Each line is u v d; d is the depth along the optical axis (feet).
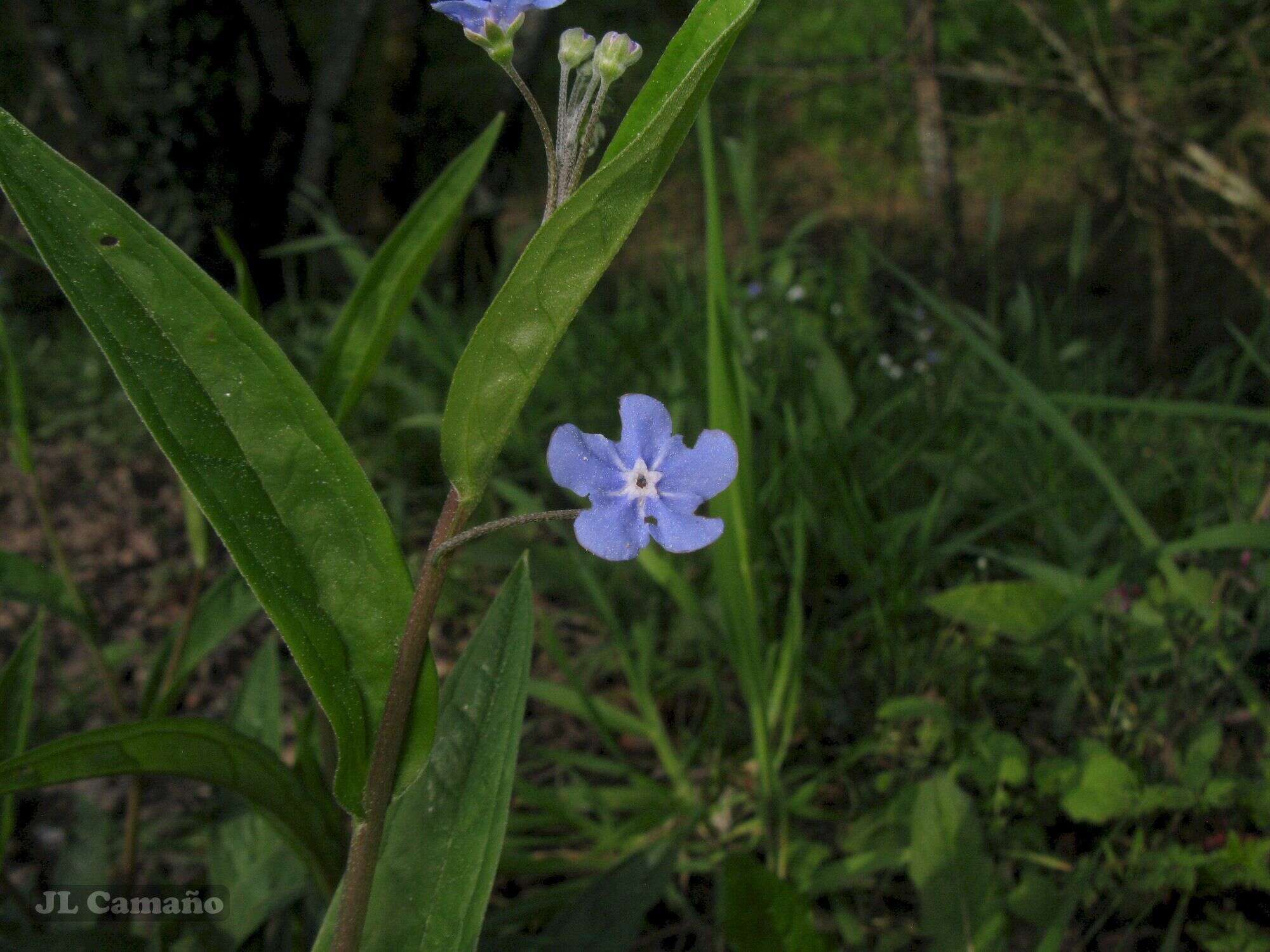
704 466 0.18
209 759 0.27
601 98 0.19
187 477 0.20
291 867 0.40
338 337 0.34
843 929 0.42
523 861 0.46
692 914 0.44
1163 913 0.41
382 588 0.21
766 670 0.49
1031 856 0.43
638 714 0.59
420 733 0.22
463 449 0.20
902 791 0.46
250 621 0.78
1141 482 0.67
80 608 0.40
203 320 0.20
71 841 0.44
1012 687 0.54
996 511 0.67
